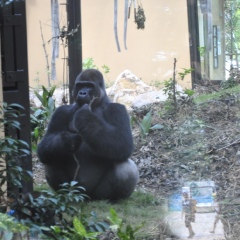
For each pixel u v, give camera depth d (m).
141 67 25.38
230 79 19.22
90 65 24.06
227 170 11.72
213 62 22.95
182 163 12.47
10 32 9.51
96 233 7.06
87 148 10.71
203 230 8.65
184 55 24.77
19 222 7.10
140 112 16.31
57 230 7.09
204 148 12.95
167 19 24.88
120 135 10.32
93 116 10.16
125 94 19.17
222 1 23.61
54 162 10.68
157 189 11.52
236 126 14.12
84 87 10.66
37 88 21.08
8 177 7.90
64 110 10.86
